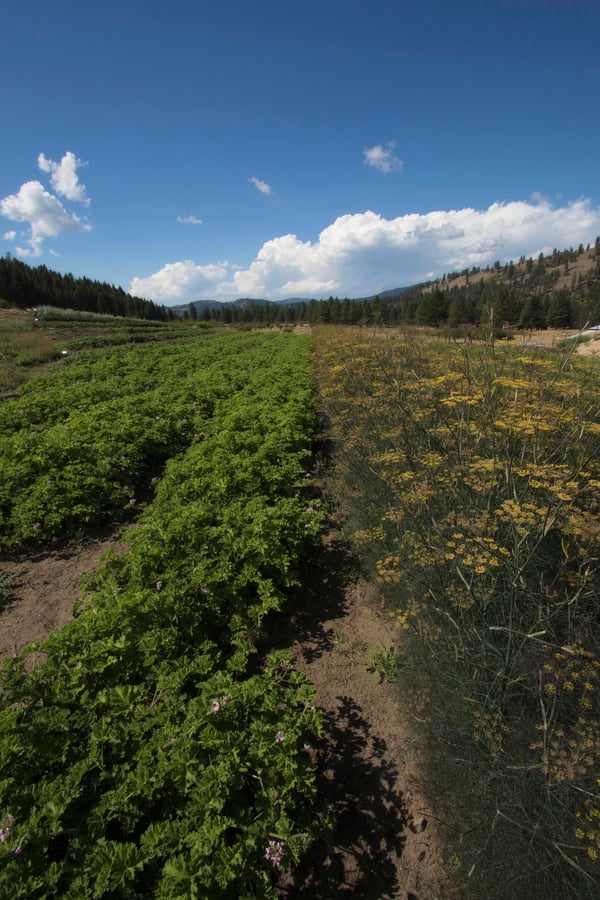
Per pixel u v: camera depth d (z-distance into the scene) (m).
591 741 1.99
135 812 2.37
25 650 3.28
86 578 4.38
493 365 4.68
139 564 4.23
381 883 2.44
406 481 4.43
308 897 2.40
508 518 3.02
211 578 4.01
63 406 10.61
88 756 2.65
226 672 3.23
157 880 2.18
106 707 2.97
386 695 3.50
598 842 1.77
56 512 5.95
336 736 3.20
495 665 2.54
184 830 2.25
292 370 13.64
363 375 7.59
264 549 4.30
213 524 4.96
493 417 3.80
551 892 1.92
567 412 3.73
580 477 3.32
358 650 3.95
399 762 3.01
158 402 10.55
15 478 6.49
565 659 2.27
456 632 2.93
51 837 2.25
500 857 2.10
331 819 2.50
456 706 2.63
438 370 6.45
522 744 2.27
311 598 4.62
